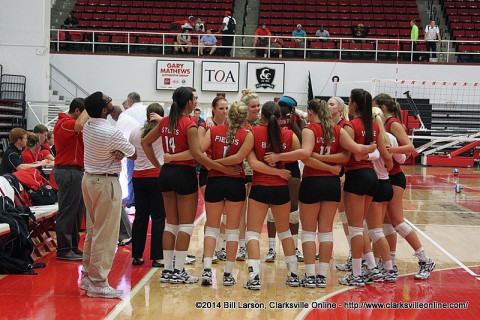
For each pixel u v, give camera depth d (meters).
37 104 19.47
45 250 7.93
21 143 8.68
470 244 8.83
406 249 8.38
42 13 19.52
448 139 21.48
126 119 8.87
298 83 22.67
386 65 22.81
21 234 6.70
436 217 11.30
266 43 23.30
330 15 26.28
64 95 22.19
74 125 6.99
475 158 22.61
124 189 10.97
